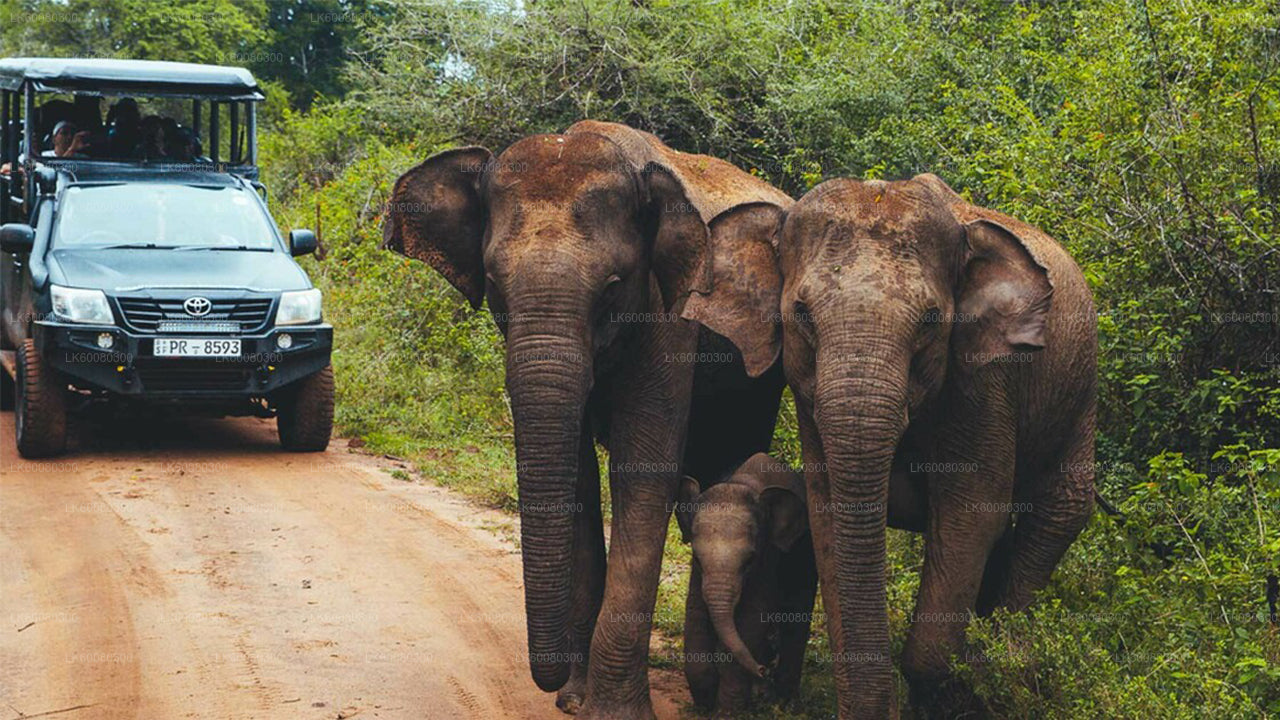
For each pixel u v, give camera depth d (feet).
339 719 18.56
